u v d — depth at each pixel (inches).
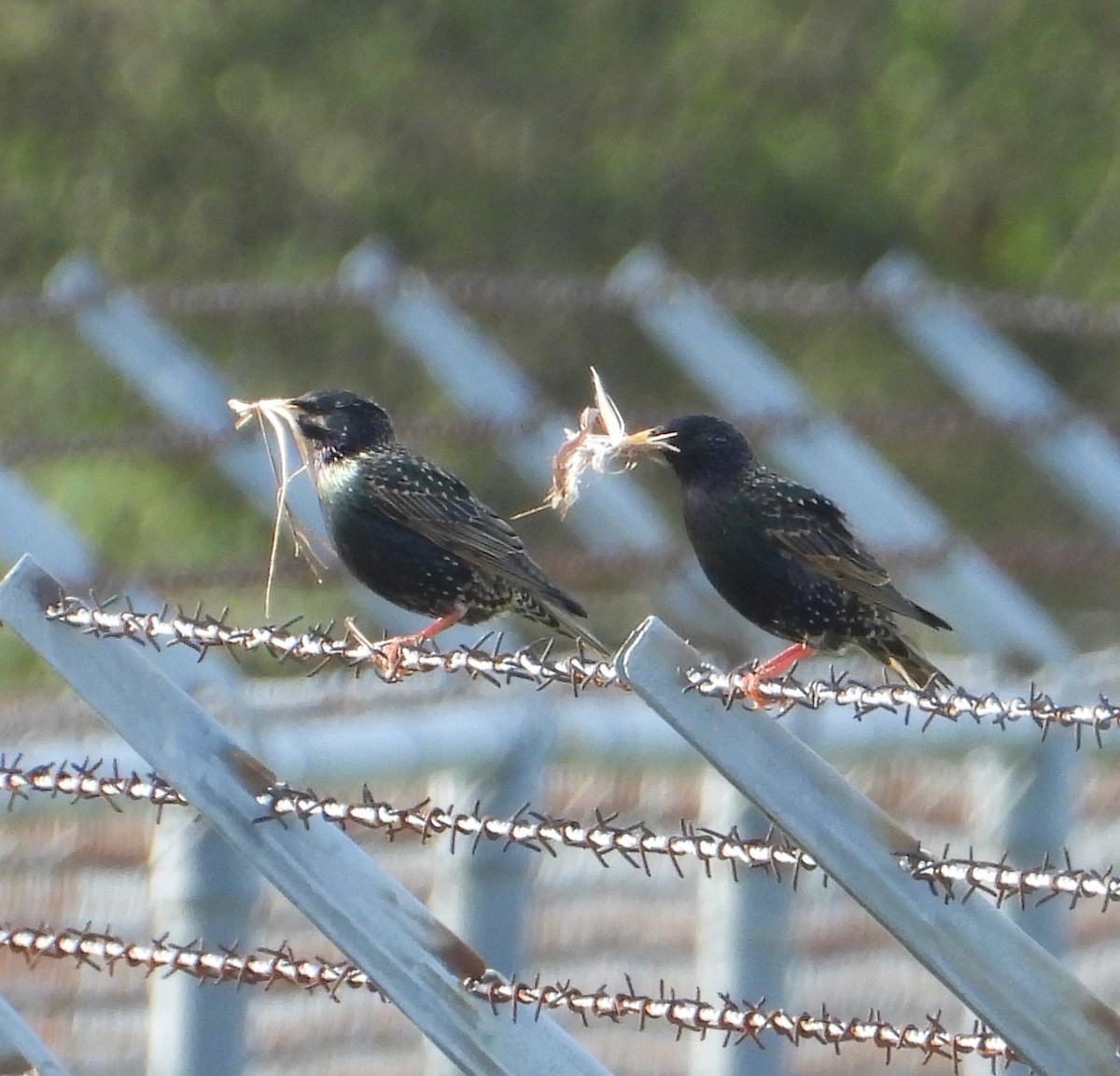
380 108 1285.7
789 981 340.2
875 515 477.1
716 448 358.0
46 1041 373.7
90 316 472.1
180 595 614.5
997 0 1328.7
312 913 225.6
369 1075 376.5
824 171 1322.6
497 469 978.1
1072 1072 202.1
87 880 382.0
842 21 1333.7
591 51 1318.9
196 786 228.5
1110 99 1323.8
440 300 495.8
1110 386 1165.7
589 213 1299.2
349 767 302.4
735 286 524.7
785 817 205.9
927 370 1171.9
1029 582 796.6
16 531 394.9
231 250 1270.9
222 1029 293.3
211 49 1279.5
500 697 343.9
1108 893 203.3
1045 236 1332.4
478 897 321.4
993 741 355.3
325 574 468.1
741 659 476.4
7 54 1270.9
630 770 378.0
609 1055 396.8
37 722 383.2
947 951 204.1
